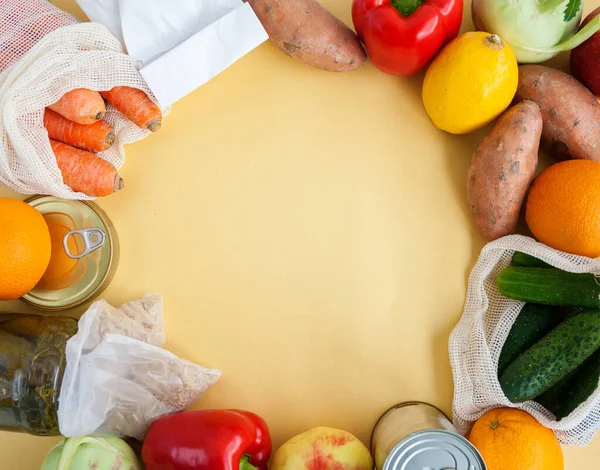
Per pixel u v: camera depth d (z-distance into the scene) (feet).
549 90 1.76
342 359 1.89
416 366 1.89
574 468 1.86
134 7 1.77
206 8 1.80
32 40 1.78
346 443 1.70
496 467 1.71
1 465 1.85
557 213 1.72
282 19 1.77
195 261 1.91
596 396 1.69
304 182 1.93
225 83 1.96
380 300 1.90
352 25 1.98
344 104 1.95
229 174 1.93
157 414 1.79
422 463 1.53
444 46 1.80
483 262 1.85
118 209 1.92
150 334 1.82
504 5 1.73
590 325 1.64
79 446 1.62
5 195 1.92
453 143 1.94
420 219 1.93
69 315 1.90
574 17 1.71
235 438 1.63
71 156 1.80
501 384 1.74
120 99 1.81
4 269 1.61
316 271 1.91
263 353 1.89
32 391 1.68
